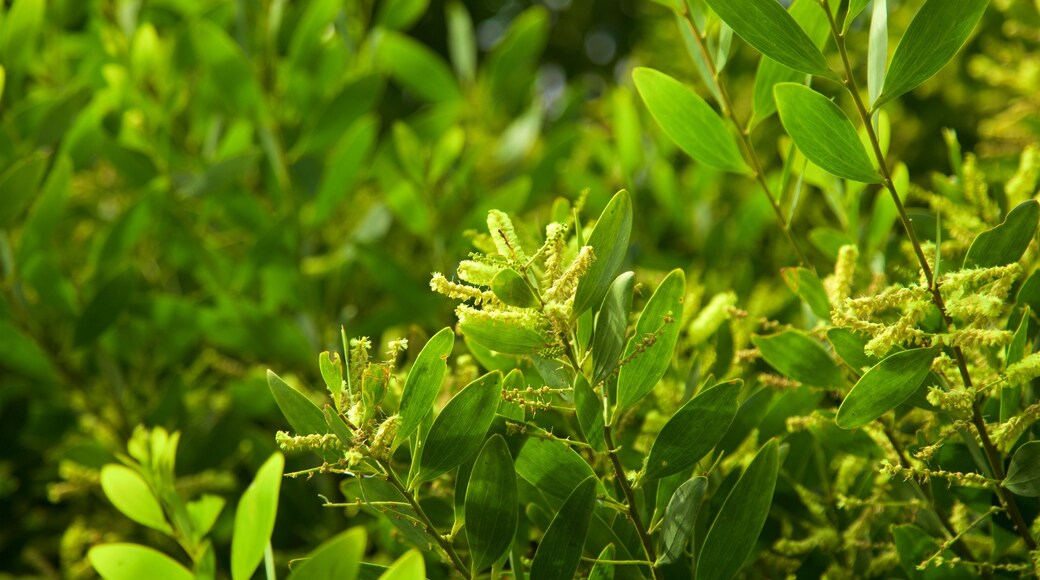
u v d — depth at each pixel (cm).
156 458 141
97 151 188
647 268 183
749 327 152
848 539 141
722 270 183
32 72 203
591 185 189
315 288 195
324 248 212
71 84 200
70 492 167
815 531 143
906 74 130
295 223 184
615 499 135
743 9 131
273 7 198
